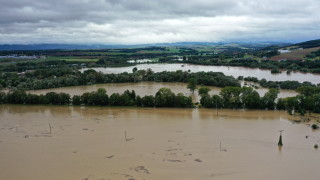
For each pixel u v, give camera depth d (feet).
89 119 428.97
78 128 383.45
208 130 371.35
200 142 327.47
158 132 363.15
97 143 325.62
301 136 348.79
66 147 315.17
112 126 390.83
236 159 282.36
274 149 308.40
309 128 380.78
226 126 389.60
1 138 347.77
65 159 284.61
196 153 296.71
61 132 367.04
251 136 348.59
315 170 259.39
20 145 323.57
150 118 432.25
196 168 262.67
